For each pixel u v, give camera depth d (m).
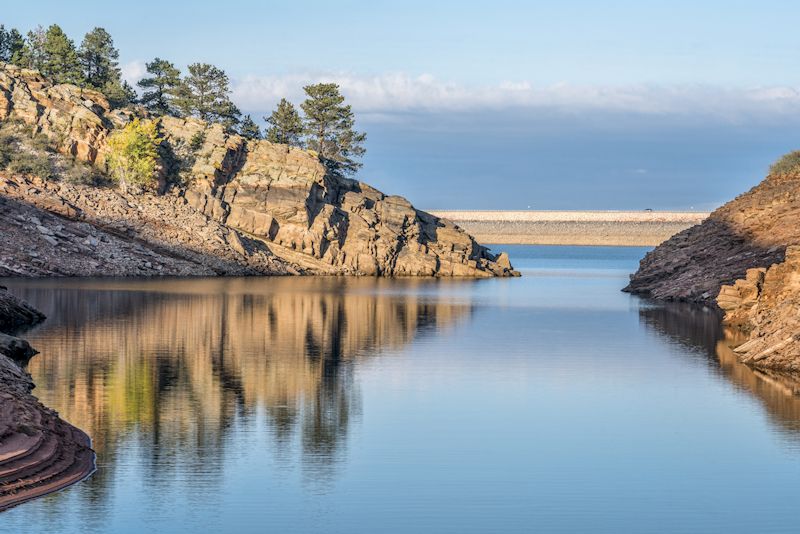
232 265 168.50
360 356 67.44
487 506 34.09
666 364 65.19
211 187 185.38
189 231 170.50
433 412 48.75
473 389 55.16
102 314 89.88
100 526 31.28
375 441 42.47
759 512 33.72
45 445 37.19
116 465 37.62
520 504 34.34
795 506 34.34
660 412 49.38
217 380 55.88
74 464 36.94
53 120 178.50
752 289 90.94
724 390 55.34
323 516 32.75
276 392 52.78
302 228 184.75
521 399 52.41
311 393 52.88
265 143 196.75
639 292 138.25
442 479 37.09
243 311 97.88
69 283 131.00
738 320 90.69
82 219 159.88
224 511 32.97
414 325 89.06
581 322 93.88
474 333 83.19
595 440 43.47
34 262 143.75
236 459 39.03
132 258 156.12
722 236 135.12
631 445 42.62
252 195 186.25
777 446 42.47
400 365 63.62
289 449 40.75
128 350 66.44
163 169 182.75
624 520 32.88
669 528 32.16
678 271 137.38
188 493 34.66
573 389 55.47
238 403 49.50
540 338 79.69
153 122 191.50
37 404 42.62
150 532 30.92
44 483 34.53
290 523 32.06
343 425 45.41
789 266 83.56
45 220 153.12
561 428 45.66
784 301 71.06
